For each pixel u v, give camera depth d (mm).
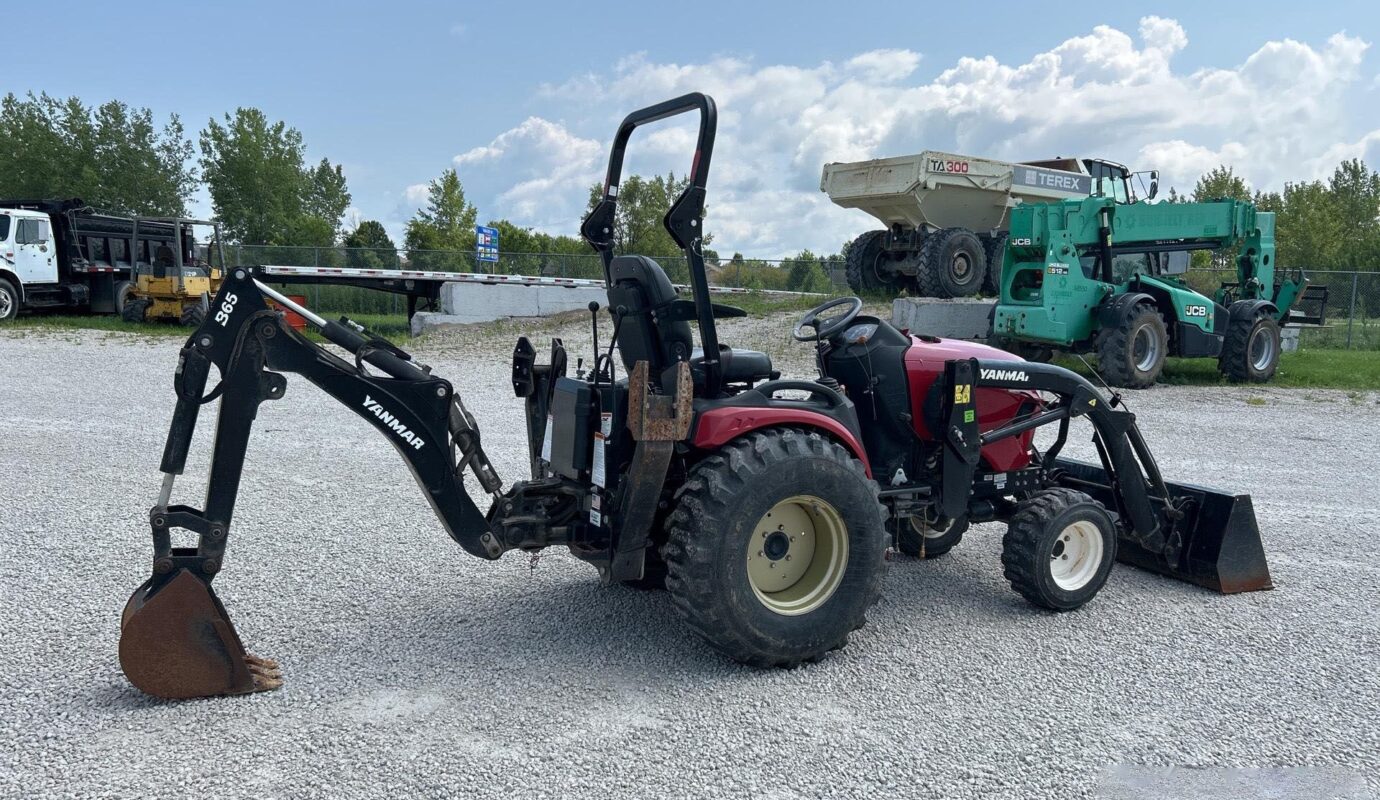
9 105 52781
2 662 3703
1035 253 13156
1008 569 4453
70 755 3000
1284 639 4203
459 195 44688
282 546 5266
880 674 3766
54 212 19906
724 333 17016
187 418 3406
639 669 3756
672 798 2822
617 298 4031
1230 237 14406
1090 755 3148
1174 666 3893
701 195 3705
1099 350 12766
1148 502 4789
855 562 3814
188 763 2965
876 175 16781
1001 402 4836
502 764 2990
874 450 4590
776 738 3209
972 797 2877
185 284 18875
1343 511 6547
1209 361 16281
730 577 3553
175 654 3359
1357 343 21938
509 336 17656
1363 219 53812
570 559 5176
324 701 3418
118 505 6055
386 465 7344
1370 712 3508
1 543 5219
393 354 3703
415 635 4059
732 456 3590
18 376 11953
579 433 3928
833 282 24531
